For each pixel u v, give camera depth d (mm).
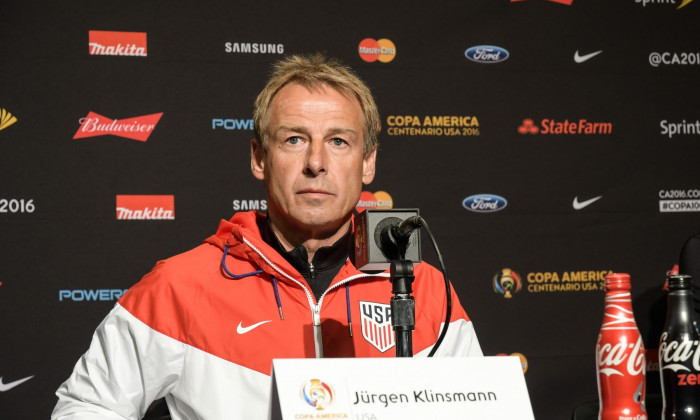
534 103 2578
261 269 1473
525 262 2525
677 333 1205
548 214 2551
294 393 838
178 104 2389
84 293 2291
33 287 2260
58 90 2316
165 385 1414
